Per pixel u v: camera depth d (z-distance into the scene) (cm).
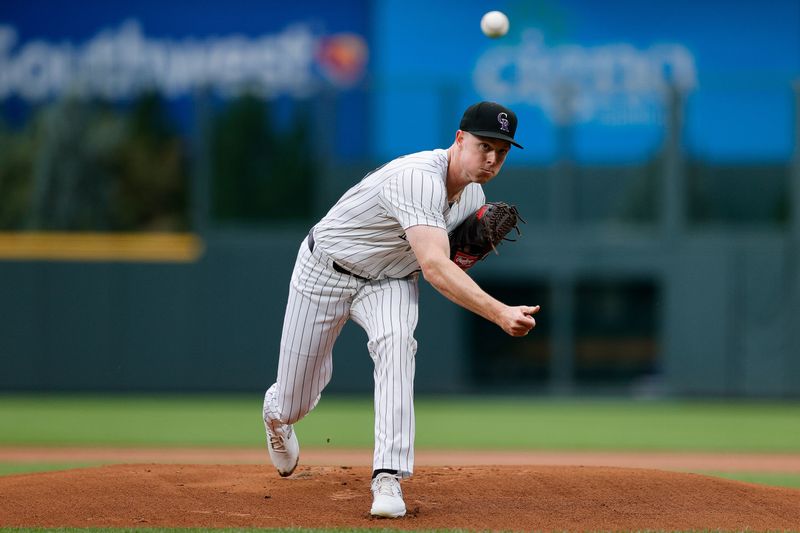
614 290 5888
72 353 5922
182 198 6044
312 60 6850
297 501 1816
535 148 6019
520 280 5944
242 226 5912
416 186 1612
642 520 1706
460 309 5881
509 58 6638
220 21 6925
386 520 1675
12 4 6975
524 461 3494
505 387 5884
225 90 5969
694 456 3703
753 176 5825
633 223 5881
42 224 5991
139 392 5894
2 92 6944
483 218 1719
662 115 5884
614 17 6581
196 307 5894
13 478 2022
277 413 1861
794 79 6219
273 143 5959
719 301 5775
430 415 5169
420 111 6031
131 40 6962
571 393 5856
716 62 6525
